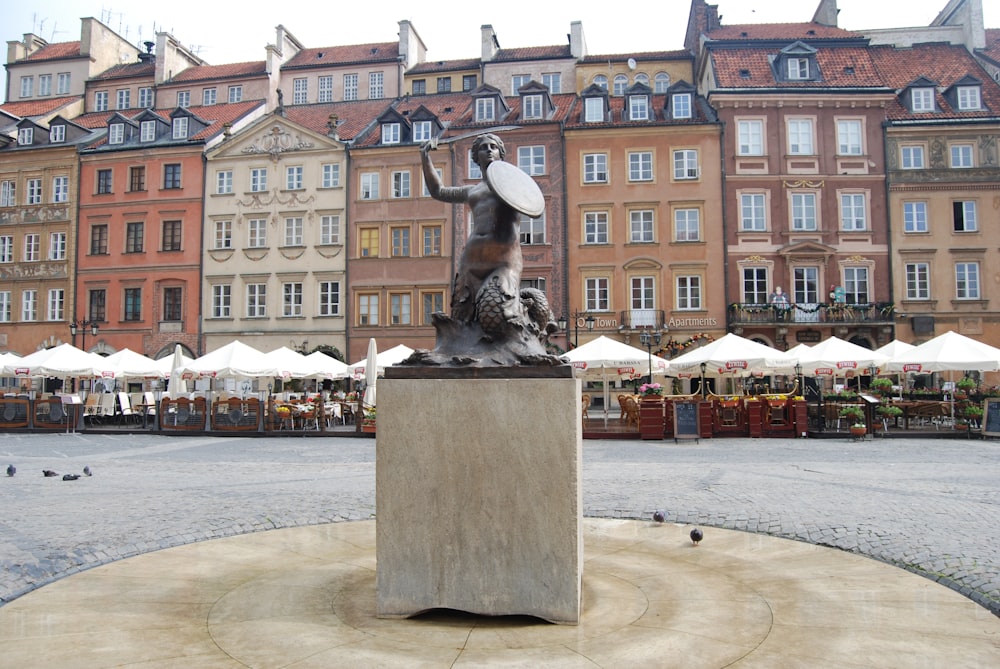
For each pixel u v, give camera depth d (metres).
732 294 36.28
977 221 36.12
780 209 36.53
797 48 37.69
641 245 36.81
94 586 5.19
